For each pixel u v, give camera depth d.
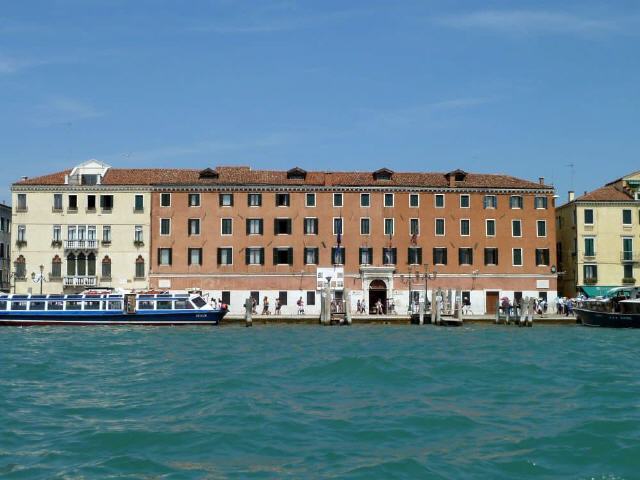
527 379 31.78
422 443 20.92
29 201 77.81
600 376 32.69
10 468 18.58
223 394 27.67
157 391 28.48
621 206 81.75
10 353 41.31
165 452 19.98
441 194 79.12
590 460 19.31
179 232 77.75
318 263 77.88
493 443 20.92
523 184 80.12
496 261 79.25
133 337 52.69
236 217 77.81
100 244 77.56
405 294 78.19
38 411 24.86
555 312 79.00
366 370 33.62
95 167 78.38
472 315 75.31
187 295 64.81
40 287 77.31
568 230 83.94
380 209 78.50
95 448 20.36
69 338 51.50
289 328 63.69
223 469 18.53
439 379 31.66
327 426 22.70
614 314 64.62
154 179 78.69
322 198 78.19
